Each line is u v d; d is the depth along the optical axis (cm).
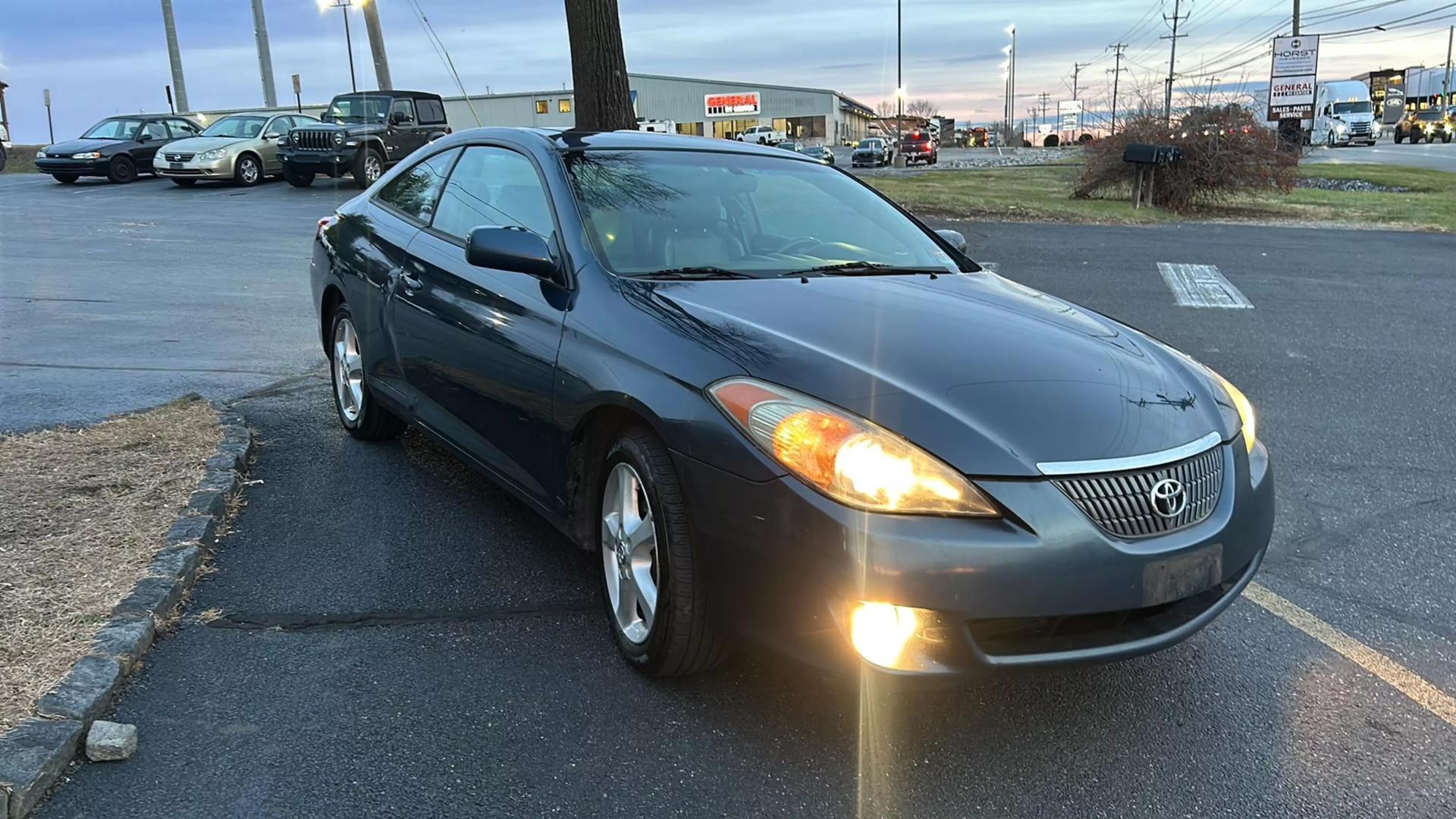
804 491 233
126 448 452
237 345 702
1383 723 274
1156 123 1847
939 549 224
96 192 1938
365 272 457
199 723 260
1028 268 1064
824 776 246
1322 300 911
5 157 2814
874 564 224
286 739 255
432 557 366
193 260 1085
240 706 269
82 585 316
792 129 8475
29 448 449
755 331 275
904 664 229
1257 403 588
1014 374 262
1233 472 270
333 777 240
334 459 473
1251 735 268
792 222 386
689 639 266
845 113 9519
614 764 249
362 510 410
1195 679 295
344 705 271
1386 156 3897
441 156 453
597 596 340
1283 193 2006
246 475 447
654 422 265
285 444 494
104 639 284
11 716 246
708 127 8512
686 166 394
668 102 8531
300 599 331
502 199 388
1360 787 246
